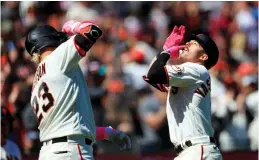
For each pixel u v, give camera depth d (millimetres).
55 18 45875
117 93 35688
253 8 51812
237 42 49031
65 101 18062
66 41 18453
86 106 18469
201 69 19844
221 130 34156
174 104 19875
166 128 34844
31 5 45219
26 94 34156
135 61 40625
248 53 48781
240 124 34688
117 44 42188
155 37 47000
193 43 20531
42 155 18297
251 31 50219
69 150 17938
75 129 18016
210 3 51938
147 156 33562
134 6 49625
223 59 45188
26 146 32156
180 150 19812
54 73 18172
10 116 26125
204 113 19750
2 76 34938
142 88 38094
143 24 48375
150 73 19172
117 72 38094
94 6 47594
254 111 35906
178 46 19406
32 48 19000
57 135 18016
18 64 36844
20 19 44312
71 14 46500
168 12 50688
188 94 19703
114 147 32812
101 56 39938
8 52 37625
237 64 45562
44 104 18250
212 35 49531
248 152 33500
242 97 36719
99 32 17922
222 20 50781
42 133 18453
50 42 18922
